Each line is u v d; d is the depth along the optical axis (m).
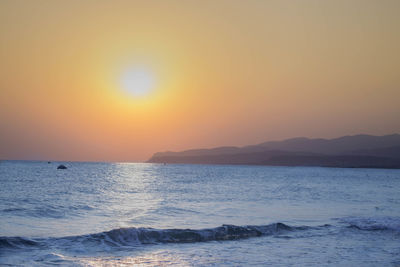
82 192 45.38
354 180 103.19
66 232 19.36
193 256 15.57
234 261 14.84
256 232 20.39
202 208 30.39
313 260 15.18
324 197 43.66
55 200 34.41
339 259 15.42
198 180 87.06
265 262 14.75
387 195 49.12
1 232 18.84
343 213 29.30
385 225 23.31
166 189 54.91
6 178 74.50
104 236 17.56
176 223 22.80
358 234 20.81
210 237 19.08
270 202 36.31
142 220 23.77
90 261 14.29
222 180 87.88
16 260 13.98
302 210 30.53
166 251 16.36
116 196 41.22
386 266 14.56
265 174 141.12
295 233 20.75
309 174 155.00
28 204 30.48
